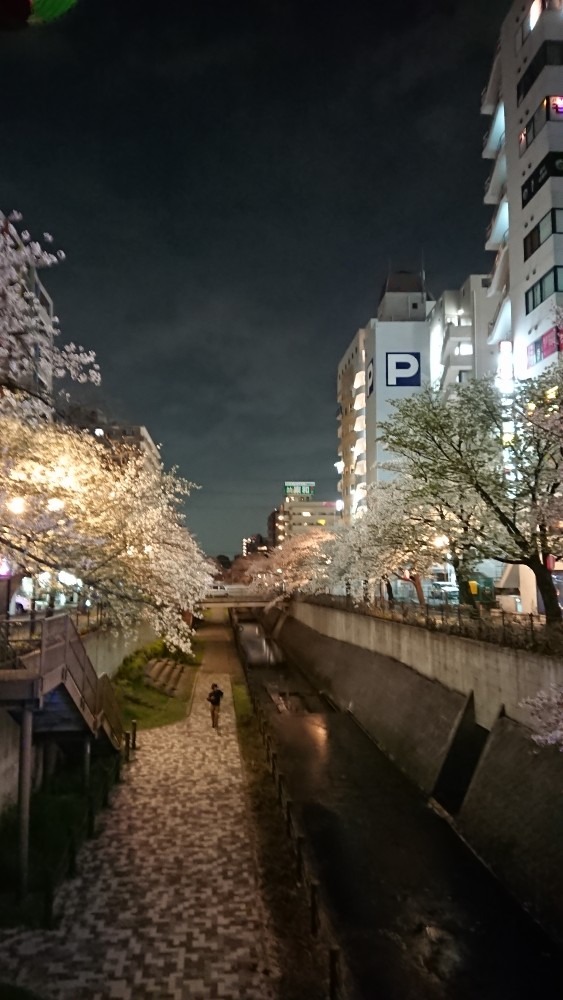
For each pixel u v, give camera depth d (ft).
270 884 40.88
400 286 235.40
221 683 126.72
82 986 29.35
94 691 54.75
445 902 44.11
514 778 52.60
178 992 29.12
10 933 33.86
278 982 30.68
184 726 85.30
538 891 43.04
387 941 38.86
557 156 105.70
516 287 115.44
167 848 46.11
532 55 111.14
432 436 66.90
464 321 166.61
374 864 50.14
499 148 134.00
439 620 84.84
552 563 90.89
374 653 114.21
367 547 104.42
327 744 88.38
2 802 43.83
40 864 40.52
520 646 57.98
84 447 71.41
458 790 63.72
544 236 106.11
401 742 80.12
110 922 35.32
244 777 63.62
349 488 277.03
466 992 34.12
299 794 66.80
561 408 51.34
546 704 40.70
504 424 70.79
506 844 48.91
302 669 162.50
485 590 128.16
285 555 243.81
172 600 78.74
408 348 208.64
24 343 42.11
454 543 75.10
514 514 63.05
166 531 94.32
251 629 292.40
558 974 35.99
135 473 88.94
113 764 61.77
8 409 44.96
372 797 66.23
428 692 81.00
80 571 55.67
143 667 108.99
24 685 37.17
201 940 33.68
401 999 33.01
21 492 52.08
